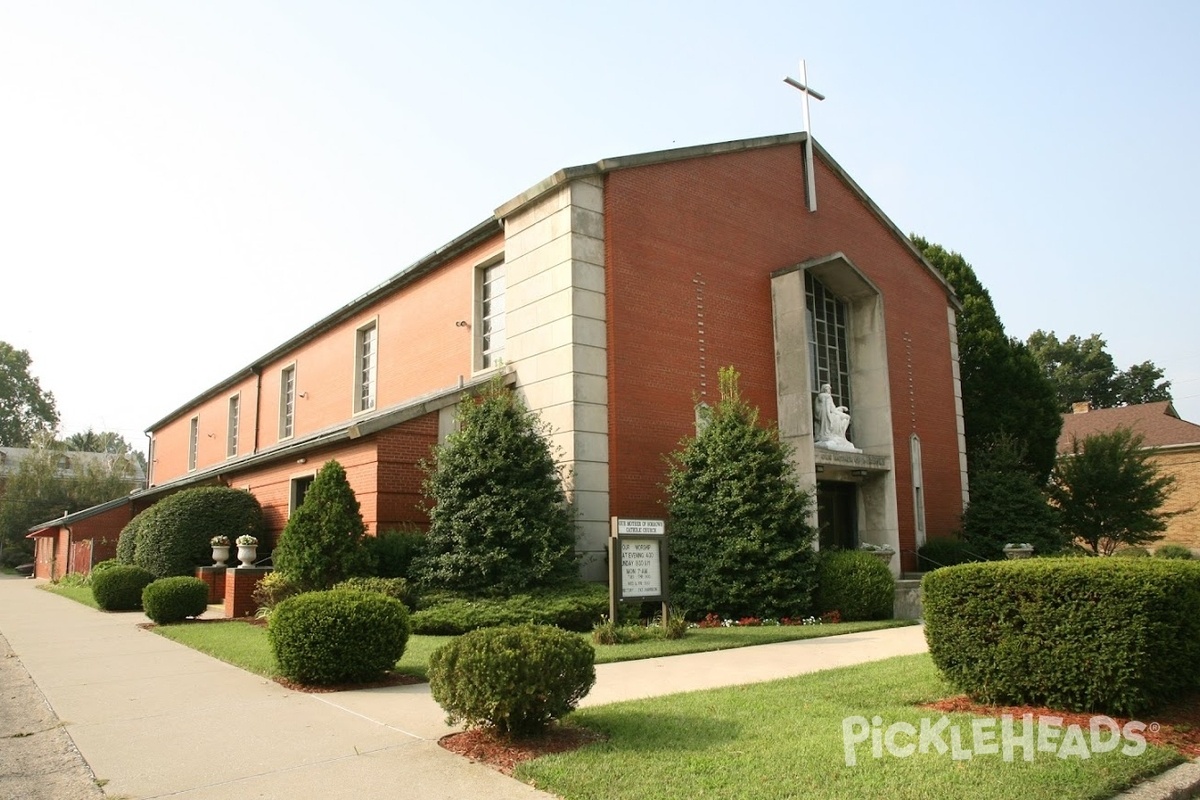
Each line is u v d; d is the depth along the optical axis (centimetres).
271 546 2059
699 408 1650
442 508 1452
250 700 835
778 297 1930
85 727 730
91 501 5241
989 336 2894
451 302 2009
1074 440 2756
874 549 1905
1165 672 696
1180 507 3759
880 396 2123
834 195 2233
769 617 1482
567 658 659
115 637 1359
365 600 926
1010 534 2245
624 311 1639
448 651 667
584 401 1555
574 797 514
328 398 2612
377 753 634
